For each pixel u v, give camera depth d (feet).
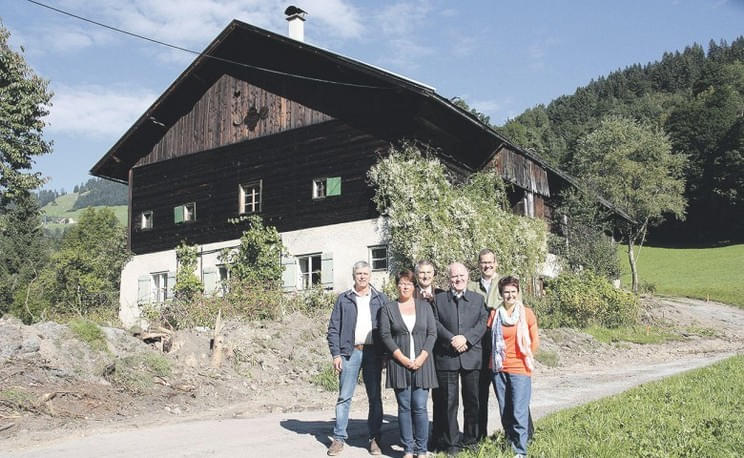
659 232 236.22
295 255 71.41
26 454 22.25
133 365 33.68
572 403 33.86
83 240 176.04
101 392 30.68
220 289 67.62
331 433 26.66
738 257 187.52
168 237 83.51
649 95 386.73
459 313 22.62
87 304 84.17
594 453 20.58
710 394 31.81
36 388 28.81
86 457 21.88
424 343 22.17
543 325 71.97
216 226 78.89
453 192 66.18
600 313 80.74
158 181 85.87
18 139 95.25
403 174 63.87
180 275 78.48
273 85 76.38
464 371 22.80
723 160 221.87
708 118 231.91
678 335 83.76
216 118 81.05
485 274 24.00
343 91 70.74
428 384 21.97
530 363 21.72
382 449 24.07
